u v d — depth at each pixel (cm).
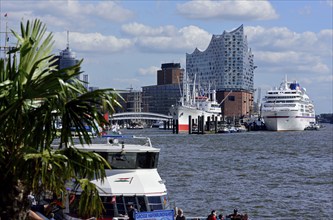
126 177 5575
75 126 3098
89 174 3225
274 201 10938
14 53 3125
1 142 3072
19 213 3111
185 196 11350
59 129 3117
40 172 3083
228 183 13588
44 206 5234
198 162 19725
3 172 3088
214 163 19375
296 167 18300
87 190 3244
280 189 12675
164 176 14912
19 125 3064
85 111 3091
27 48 3075
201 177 14775
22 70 3005
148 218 5184
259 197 11412
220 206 10306
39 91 3014
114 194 5469
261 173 16175
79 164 3203
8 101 3075
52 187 3169
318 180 14488
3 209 3086
